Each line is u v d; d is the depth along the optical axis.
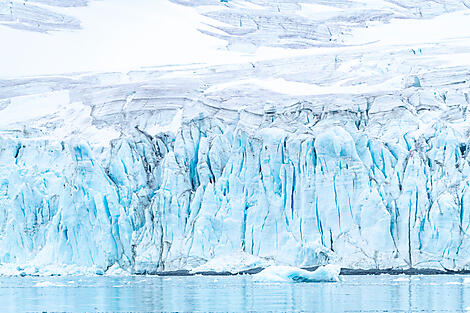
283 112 173.62
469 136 164.62
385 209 157.38
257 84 195.12
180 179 166.75
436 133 163.38
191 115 184.50
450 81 181.75
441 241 153.75
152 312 102.88
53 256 163.50
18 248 166.00
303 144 162.38
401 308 103.69
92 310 105.88
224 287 134.62
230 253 158.88
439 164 159.75
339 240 157.88
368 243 156.88
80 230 163.50
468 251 152.75
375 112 171.62
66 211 163.88
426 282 139.62
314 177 160.62
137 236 165.75
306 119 171.88
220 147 171.00
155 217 164.62
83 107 195.75
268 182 161.25
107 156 176.25
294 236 158.25
